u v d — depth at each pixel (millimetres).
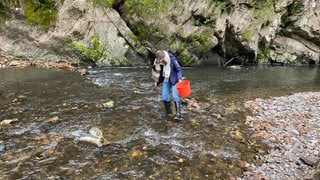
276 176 6184
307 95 12336
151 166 6398
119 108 9586
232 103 10766
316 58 21672
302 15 20953
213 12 17812
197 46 17781
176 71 8758
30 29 15359
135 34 17188
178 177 6078
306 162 6676
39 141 7160
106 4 16281
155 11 16734
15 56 15320
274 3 20094
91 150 6895
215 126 8547
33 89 11156
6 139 7199
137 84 12602
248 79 15344
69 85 11906
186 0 17094
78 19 15711
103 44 16109
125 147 7117
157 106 9906
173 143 7430
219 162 6695
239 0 18719
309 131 8461
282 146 7543
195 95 11648
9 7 15203
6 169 6023
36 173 5949
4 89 11016
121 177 5965
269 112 9961
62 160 6434
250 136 8062
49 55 15633
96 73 14375
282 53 21156
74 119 8539
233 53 19953
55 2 16016
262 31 20094
